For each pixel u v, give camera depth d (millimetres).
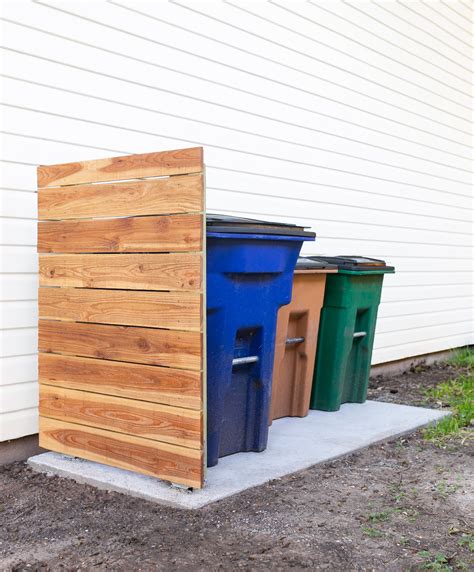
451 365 6746
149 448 2828
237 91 4285
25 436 3287
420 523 2619
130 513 2625
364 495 2895
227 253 2914
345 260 4137
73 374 3062
